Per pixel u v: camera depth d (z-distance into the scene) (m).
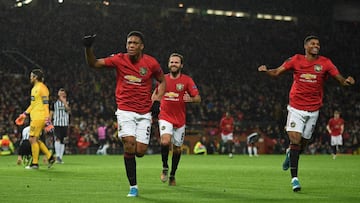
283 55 67.50
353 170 20.05
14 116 43.09
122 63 10.40
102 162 25.39
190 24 66.25
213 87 58.28
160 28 64.75
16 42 58.00
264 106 55.09
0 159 27.83
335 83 62.00
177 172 18.09
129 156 10.43
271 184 13.55
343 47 68.69
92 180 14.16
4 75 51.69
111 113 48.09
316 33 69.50
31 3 60.94
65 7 61.66
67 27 60.47
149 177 15.63
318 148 48.25
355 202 9.75
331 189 12.27
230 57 64.81
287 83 61.19
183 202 9.47
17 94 48.22
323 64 12.34
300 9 69.62
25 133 21.16
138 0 64.69
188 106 51.00
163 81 10.96
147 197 10.20
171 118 13.27
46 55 57.38
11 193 10.73
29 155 21.25
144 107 10.56
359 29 70.06
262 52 66.81
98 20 62.38
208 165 23.27
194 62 62.94
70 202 9.26
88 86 52.59
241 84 60.19
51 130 19.89
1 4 59.59
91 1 61.53
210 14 68.25
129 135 10.38
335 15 70.31
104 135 41.12
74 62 57.28
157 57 62.59
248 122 50.88
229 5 68.31
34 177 15.09
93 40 9.78
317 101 12.43
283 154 44.66
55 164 23.08
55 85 52.50
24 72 54.78
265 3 69.06
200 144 42.66
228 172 18.20
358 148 49.28
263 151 46.25
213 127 48.28
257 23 69.38
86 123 44.03
